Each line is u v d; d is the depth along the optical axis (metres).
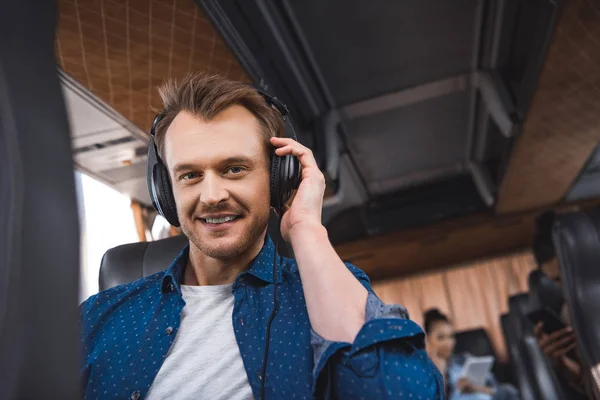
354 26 3.63
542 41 3.57
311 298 0.82
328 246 0.86
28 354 0.36
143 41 2.84
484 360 5.36
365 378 0.75
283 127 1.00
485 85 4.36
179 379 0.85
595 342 1.85
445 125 5.20
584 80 3.90
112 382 0.85
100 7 2.56
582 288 1.89
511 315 3.84
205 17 2.77
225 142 0.87
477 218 6.77
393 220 6.66
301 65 3.88
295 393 0.79
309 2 3.33
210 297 0.93
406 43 3.91
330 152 4.72
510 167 5.38
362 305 0.80
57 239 0.40
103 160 3.52
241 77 3.44
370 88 4.40
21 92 0.40
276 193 0.93
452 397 5.34
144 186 3.77
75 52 2.81
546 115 4.35
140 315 0.94
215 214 0.86
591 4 3.05
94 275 3.18
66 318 0.39
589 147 5.14
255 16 3.19
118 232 3.62
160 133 0.94
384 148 5.46
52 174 0.41
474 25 3.80
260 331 0.87
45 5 0.44
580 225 1.95
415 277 8.09
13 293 0.36
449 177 6.50
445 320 6.03
